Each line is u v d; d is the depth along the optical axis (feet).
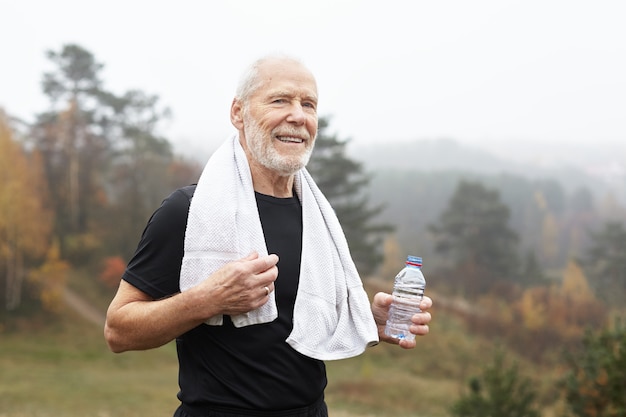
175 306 6.95
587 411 33.88
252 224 7.55
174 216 7.44
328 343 7.73
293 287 7.66
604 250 298.76
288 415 7.48
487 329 190.39
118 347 7.43
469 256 286.87
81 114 241.35
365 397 107.55
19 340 148.87
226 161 7.87
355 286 8.19
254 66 7.91
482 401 39.45
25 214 179.73
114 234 217.77
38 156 219.00
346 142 191.83
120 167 234.38
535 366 158.20
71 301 179.93
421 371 140.77
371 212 192.95
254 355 7.33
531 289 252.42
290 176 8.20
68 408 80.18
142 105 255.70
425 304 8.46
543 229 429.79
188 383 7.52
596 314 221.87
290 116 7.67
